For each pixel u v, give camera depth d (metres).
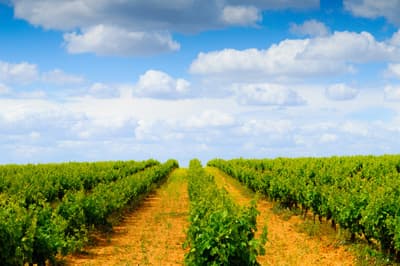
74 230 15.19
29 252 11.34
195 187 22.09
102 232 19.44
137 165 54.09
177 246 16.75
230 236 9.96
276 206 26.75
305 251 15.62
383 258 14.26
